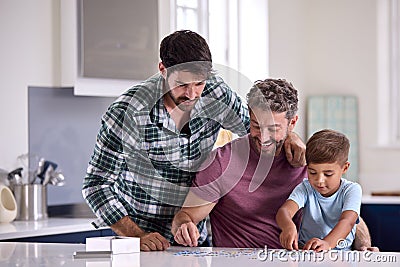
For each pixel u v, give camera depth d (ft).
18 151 16.93
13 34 16.74
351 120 23.31
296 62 23.35
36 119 17.26
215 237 11.16
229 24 22.04
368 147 23.35
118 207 10.30
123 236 10.16
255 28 22.00
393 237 19.88
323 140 10.79
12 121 16.79
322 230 10.95
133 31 17.53
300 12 23.61
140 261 8.64
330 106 23.35
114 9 17.17
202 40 9.55
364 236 11.28
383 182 23.11
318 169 10.75
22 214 16.33
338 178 10.84
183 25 20.52
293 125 11.14
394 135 23.53
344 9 23.66
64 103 17.84
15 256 9.20
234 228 11.03
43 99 17.37
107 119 9.93
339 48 23.71
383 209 19.98
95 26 16.90
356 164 23.22
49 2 17.21
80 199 18.29
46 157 17.49
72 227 15.29
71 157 18.07
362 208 20.16
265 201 10.98
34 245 10.28
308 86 24.02
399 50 23.52
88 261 8.69
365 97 23.45
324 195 10.97
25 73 16.97
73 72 17.01
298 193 10.93
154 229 10.93
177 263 8.47
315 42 23.98
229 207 10.99
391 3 23.56
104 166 10.21
